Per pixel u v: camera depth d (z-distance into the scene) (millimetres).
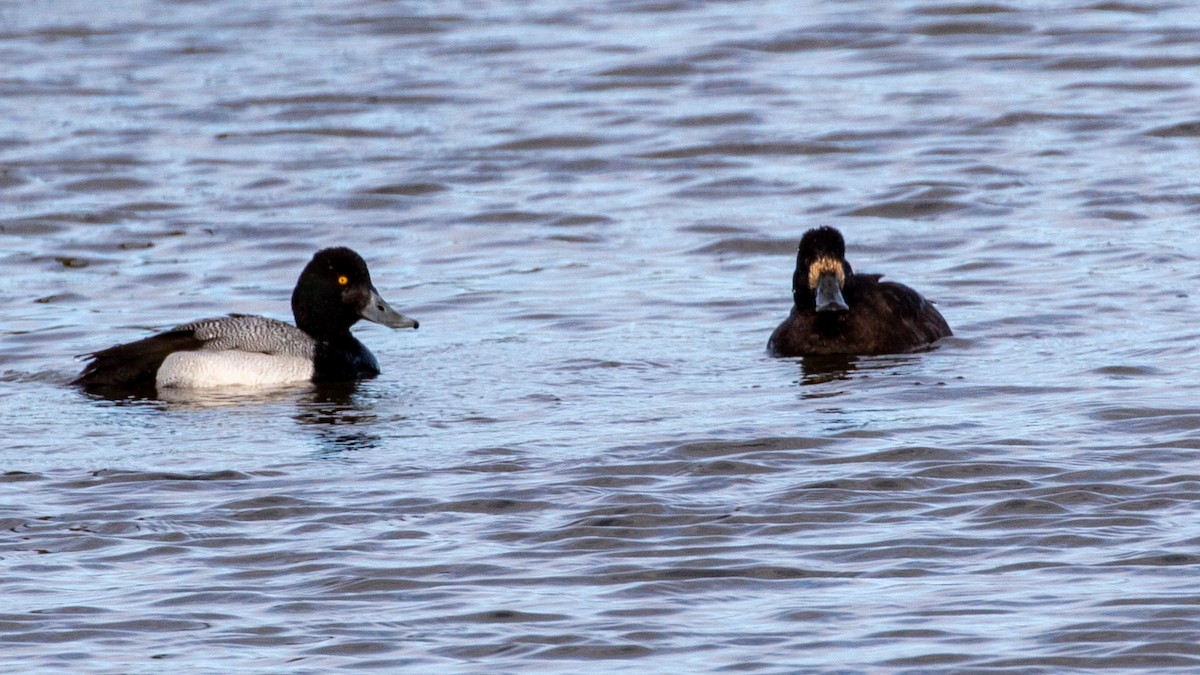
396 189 24578
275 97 29234
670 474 12867
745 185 24438
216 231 22938
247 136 27328
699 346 17453
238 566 11141
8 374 16922
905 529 11484
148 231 22984
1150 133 25922
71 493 12789
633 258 21406
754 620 10008
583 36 32531
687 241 22094
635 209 23562
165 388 16266
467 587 10656
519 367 16750
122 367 16391
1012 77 29062
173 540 11680
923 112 27438
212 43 33031
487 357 17234
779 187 24312
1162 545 10969
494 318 18906
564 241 22266
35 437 14508
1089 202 22859
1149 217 22156
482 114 28188
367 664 9555
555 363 16859
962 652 9453
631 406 15055
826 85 29094
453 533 11680
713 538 11430
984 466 12766
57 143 26969
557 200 23984
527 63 30953
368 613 10281
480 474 13023
